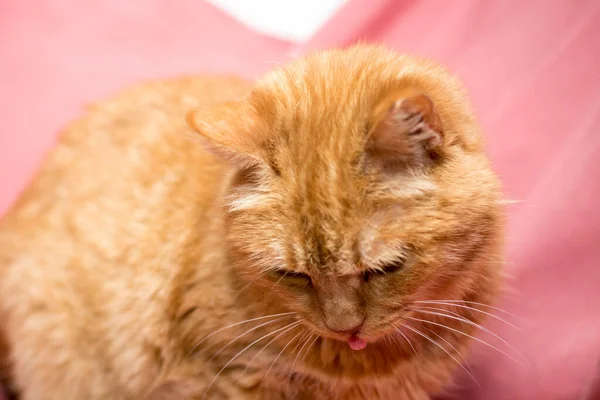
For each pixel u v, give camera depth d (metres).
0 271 0.49
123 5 0.72
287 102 0.38
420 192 0.35
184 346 0.45
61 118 0.69
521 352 0.49
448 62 0.58
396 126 0.33
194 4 0.73
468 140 0.38
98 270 0.47
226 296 0.42
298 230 0.35
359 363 0.42
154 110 0.51
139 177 0.48
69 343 0.48
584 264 0.49
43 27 0.71
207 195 0.45
